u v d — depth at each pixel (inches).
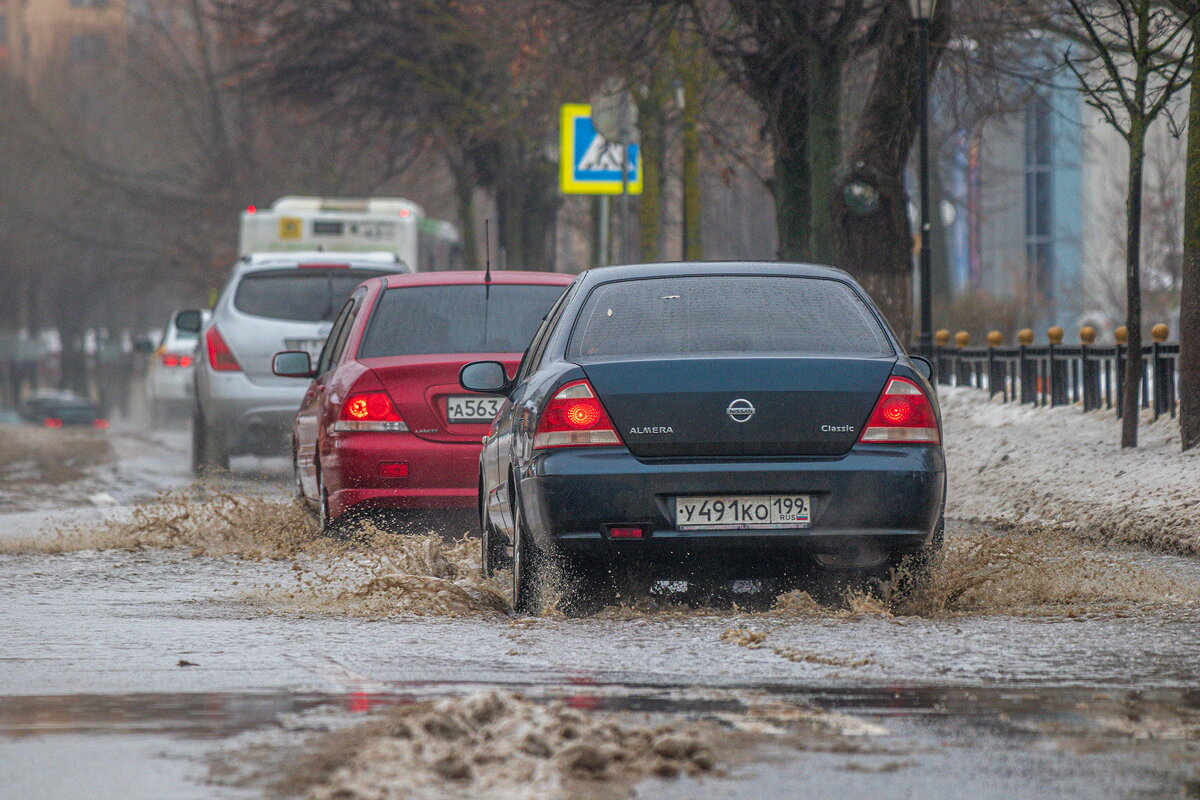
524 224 4963.1
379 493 1381.6
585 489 935.7
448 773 537.3
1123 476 1635.1
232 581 1218.0
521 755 557.0
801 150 2559.1
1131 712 660.1
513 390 1115.3
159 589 1167.6
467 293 1497.3
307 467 1598.2
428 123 4618.6
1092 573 1135.0
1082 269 6998.0
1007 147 7691.9
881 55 2348.7
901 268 2352.4
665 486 936.3
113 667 791.1
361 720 639.8
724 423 944.3
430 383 1393.9
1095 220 6978.4
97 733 624.1
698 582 1110.4
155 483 2380.7
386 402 1390.3
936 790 535.5
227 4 4653.1
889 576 1000.9
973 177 6343.5
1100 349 2165.4
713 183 5393.7
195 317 2598.4
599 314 1007.6
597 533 938.1
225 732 621.6
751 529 940.6
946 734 616.7
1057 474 1754.4
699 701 684.1
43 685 737.0
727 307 1003.9
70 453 3132.4
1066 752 588.1
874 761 573.3
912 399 964.0
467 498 1384.1
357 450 1384.1
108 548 1472.7
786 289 1019.3
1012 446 1964.8
